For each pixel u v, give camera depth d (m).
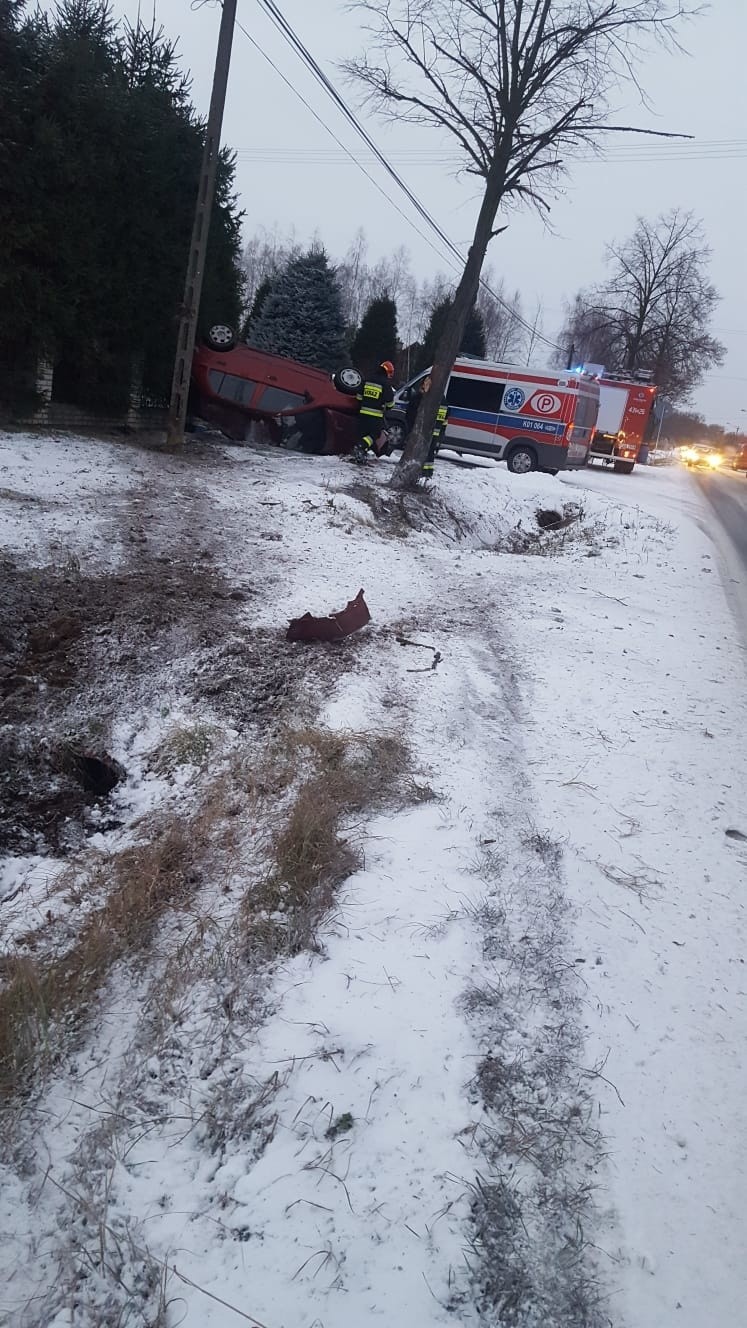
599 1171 2.90
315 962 3.79
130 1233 2.78
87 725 6.14
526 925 4.04
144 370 15.52
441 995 3.57
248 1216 2.79
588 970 3.79
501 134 14.27
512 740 6.02
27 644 6.89
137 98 13.86
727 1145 3.01
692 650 8.33
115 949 3.99
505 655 7.70
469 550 12.35
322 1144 2.98
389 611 8.66
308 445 16.86
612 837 4.87
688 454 53.06
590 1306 2.50
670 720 6.54
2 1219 2.84
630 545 13.57
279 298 34.38
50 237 12.40
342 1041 3.35
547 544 15.05
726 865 4.71
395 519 12.94
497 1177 2.86
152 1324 2.52
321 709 6.29
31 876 4.75
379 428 16.52
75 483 10.76
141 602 7.77
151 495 11.05
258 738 6.02
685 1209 2.79
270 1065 3.29
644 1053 3.38
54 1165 3.01
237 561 9.34
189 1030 3.52
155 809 5.38
